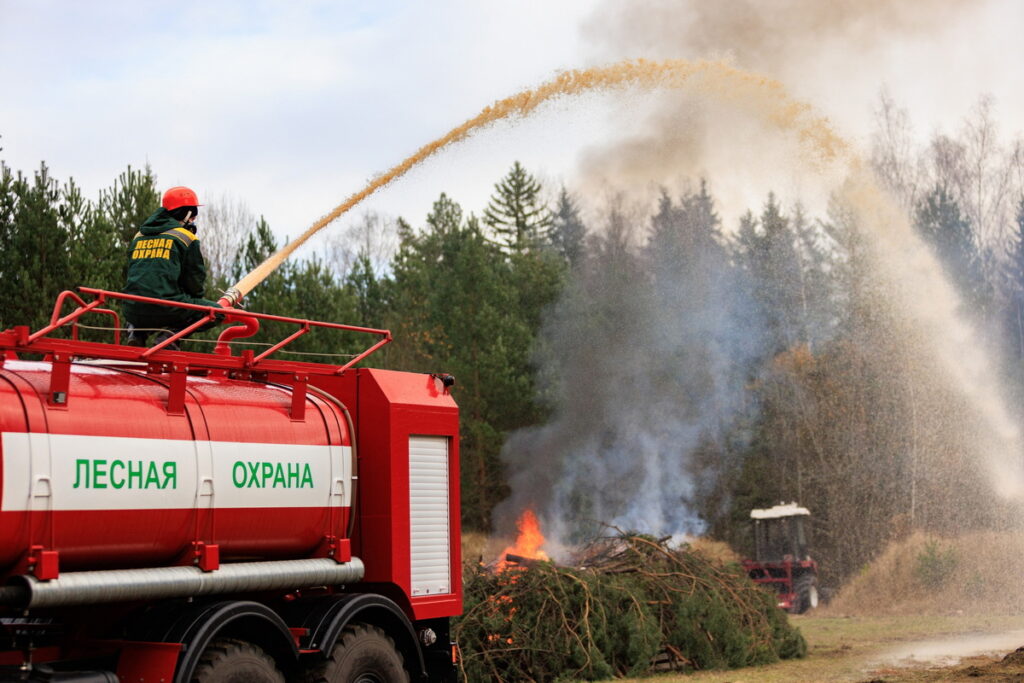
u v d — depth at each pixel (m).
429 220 33.66
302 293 23.38
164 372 6.58
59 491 5.60
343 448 7.43
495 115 10.05
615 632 12.67
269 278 22.66
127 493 5.92
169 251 7.32
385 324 31.89
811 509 33.31
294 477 6.96
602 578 13.15
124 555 5.99
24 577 5.46
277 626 6.62
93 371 6.21
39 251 15.02
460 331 28.91
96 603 5.79
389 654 7.41
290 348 21.53
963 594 24.16
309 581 7.04
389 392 7.79
